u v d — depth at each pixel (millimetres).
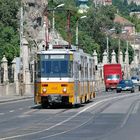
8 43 188500
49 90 84688
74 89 85625
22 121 65250
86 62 98438
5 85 140750
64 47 89562
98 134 49344
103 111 81062
